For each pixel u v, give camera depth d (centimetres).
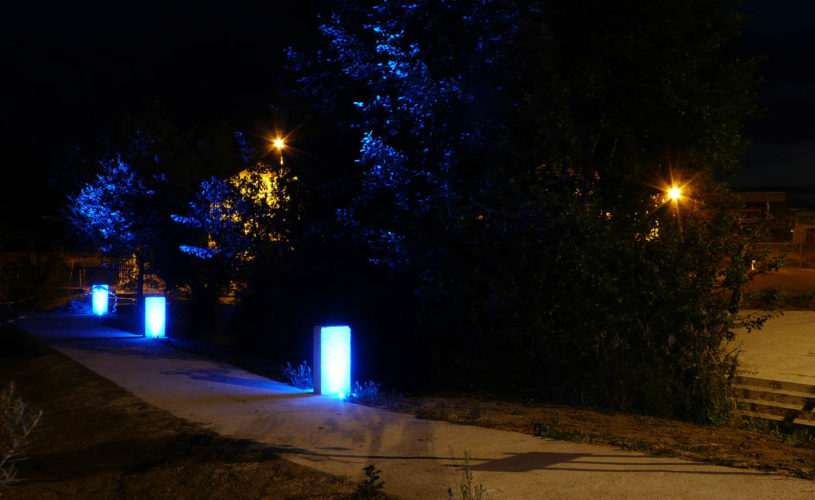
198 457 708
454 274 1201
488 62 1187
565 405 1077
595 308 1108
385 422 858
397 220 1257
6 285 3081
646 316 1134
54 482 692
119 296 2923
